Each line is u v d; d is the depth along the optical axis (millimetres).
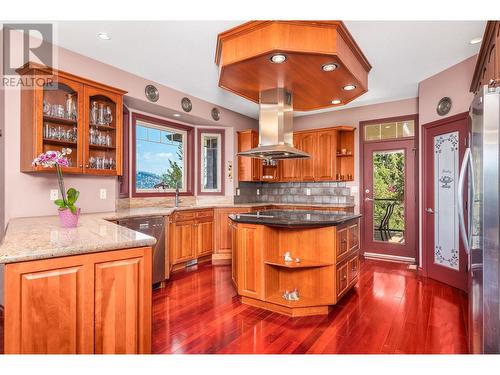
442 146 3578
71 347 1443
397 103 4730
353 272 3209
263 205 5066
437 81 3629
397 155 4719
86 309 1485
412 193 4555
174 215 3857
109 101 3262
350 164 5152
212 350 2029
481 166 1635
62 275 1432
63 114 2859
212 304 2854
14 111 2668
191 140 5078
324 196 5410
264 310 2713
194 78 3787
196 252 4242
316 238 2785
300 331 2314
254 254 2785
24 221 2451
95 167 3137
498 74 1912
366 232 4953
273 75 2750
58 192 2975
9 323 1309
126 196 3967
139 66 3393
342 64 2473
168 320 2502
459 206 1957
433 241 3688
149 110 4195
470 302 1884
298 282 2842
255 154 3471
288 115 3207
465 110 3246
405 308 2758
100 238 1679
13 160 2670
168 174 4746
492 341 1597
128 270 1616
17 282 1324
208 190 5234
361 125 5055
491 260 1595
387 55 3115
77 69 3045
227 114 5223
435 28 2574
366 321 2488
